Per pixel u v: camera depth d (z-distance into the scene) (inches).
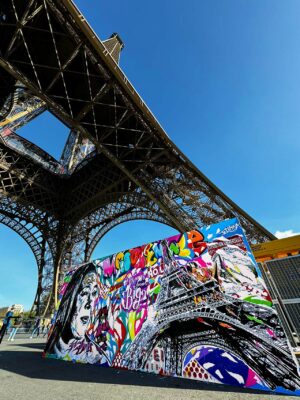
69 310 371.9
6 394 165.3
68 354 328.2
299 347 190.7
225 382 183.0
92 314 329.1
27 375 226.5
